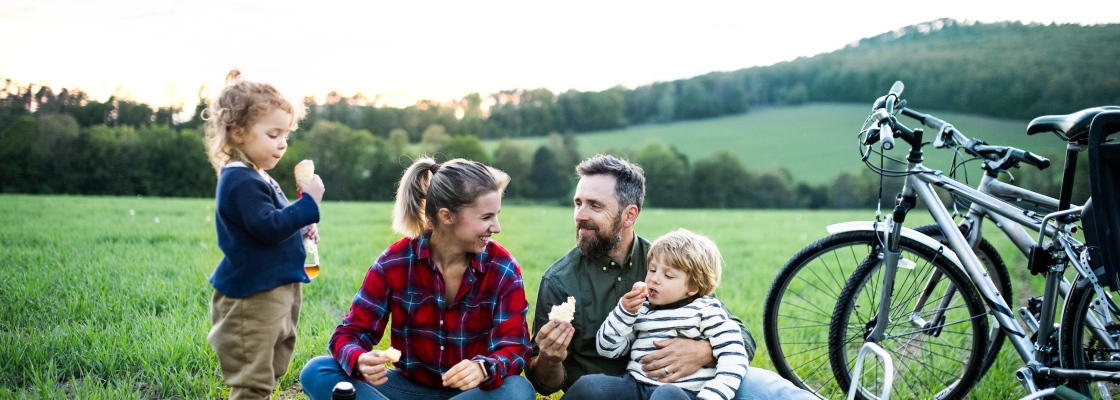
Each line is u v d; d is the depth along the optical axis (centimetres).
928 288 331
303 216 242
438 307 260
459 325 262
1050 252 284
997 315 298
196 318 406
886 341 343
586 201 284
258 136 248
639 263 296
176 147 2634
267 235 238
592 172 288
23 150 2483
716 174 3891
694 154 4388
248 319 243
